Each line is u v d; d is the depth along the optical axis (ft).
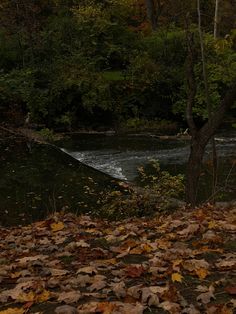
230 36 38.37
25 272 14.14
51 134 62.75
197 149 29.81
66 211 33.60
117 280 13.05
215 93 73.51
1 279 13.67
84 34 80.94
